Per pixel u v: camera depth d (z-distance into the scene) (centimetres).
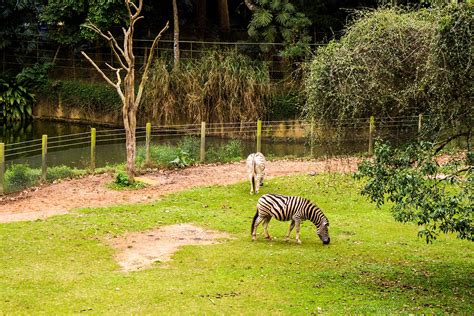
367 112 1229
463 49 974
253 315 940
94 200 1673
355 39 1145
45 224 1440
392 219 1566
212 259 1234
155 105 2842
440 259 1281
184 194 1739
